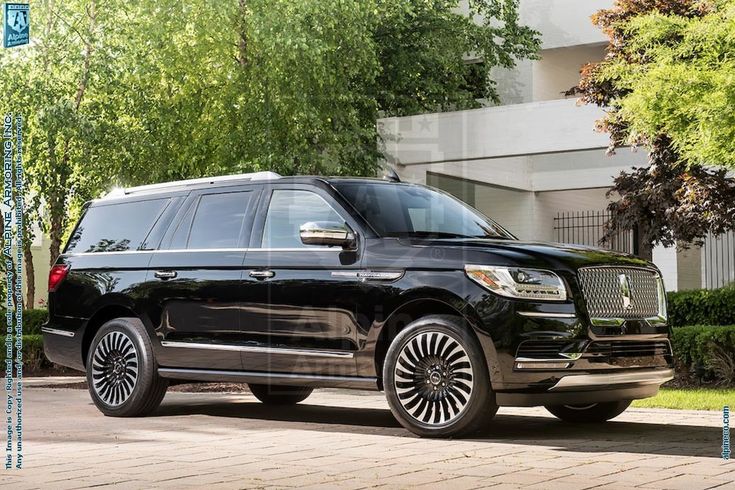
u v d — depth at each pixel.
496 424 7.75
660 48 11.25
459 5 21.09
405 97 20.23
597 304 6.76
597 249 7.26
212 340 7.84
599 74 13.02
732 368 11.46
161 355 8.22
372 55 17.97
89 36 17.97
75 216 19.70
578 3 19.48
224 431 7.33
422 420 6.85
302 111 16.61
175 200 8.52
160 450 6.20
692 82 10.42
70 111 16.94
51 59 18.17
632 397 7.03
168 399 10.25
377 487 4.73
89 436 6.99
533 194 21.80
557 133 17.67
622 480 4.94
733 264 19.33
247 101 16.78
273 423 7.95
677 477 5.04
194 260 8.05
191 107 16.95
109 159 17.28
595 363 6.61
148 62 16.52
